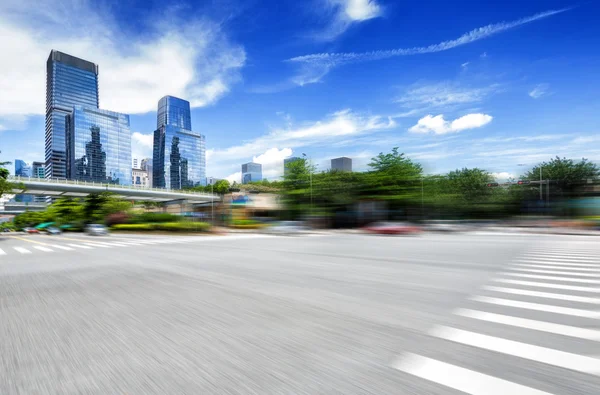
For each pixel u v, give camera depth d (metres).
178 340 3.30
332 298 4.94
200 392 2.30
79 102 157.38
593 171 35.56
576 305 4.44
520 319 3.84
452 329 3.52
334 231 32.97
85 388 2.39
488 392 2.23
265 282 6.20
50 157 140.25
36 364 2.80
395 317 3.97
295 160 43.31
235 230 34.19
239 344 3.18
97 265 8.87
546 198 37.81
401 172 36.66
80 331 3.62
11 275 7.48
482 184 42.81
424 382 2.39
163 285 6.02
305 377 2.50
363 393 2.26
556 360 2.72
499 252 11.39
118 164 143.12
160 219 34.38
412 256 10.26
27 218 83.88
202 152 164.62
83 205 47.00
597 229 27.62
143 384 2.43
